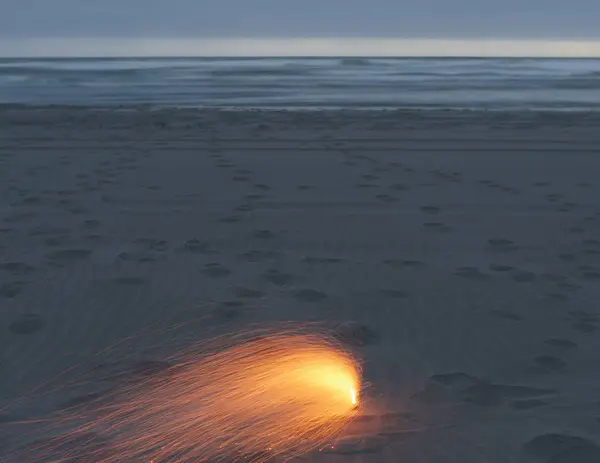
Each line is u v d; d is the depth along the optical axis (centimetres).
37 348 409
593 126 1460
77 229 663
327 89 2566
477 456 302
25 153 1080
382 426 325
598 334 441
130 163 1003
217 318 454
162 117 1540
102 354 401
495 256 602
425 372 385
